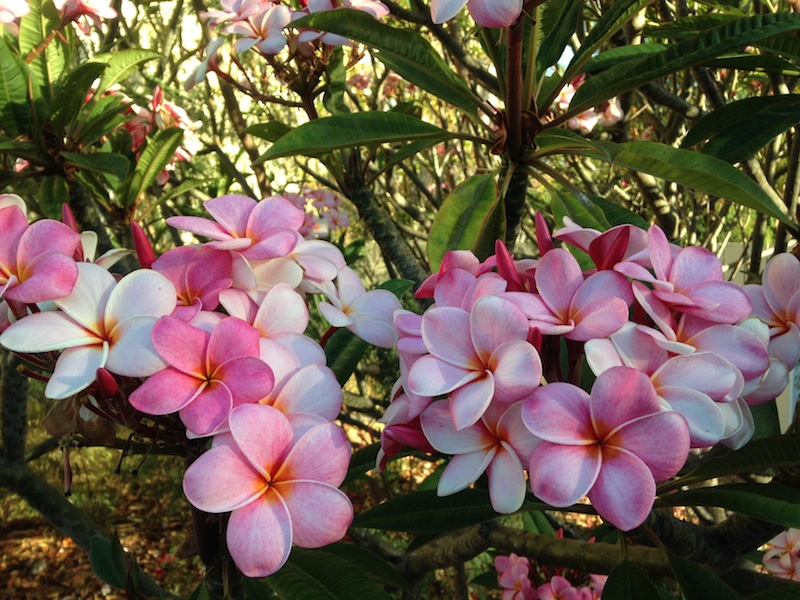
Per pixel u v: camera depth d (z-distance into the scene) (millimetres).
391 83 2035
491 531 672
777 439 443
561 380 415
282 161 2545
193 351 384
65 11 859
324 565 485
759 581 569
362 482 2029
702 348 397
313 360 423
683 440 339
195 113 1853
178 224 440
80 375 378
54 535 2754
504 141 614
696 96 1482
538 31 673
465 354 388
